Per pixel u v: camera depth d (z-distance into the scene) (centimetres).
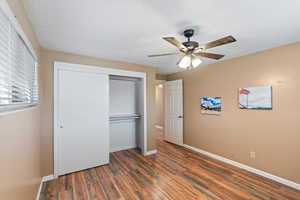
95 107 296
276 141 241
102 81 305
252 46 240
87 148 287
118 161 327
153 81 382
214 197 203
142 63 344
